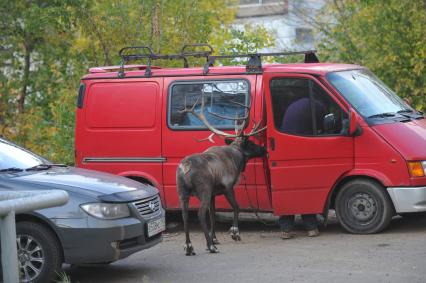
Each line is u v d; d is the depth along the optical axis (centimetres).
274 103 2277
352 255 1961
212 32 3612
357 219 2228
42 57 3725
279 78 2286
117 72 2520
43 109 3669
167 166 2438
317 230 2277
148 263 2044
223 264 1958
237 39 3588
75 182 1834
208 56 2467
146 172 2459
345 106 2216
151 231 1867
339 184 2245
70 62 3600
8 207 1103
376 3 3262
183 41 3334
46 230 1750
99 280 1888
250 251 2103
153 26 3288
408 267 1797
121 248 1788
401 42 3203
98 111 2519
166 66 3306
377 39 3272
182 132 2423
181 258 2077
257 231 2444
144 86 2480
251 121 2352
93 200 1766
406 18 3197
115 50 3359
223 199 2375
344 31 3575
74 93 3338
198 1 3381
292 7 5134
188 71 2452
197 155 2120
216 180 2127
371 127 2194
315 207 2236
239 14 5503
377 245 2062
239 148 2223
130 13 3291
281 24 5262
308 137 2236
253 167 2325
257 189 2331
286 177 2248
